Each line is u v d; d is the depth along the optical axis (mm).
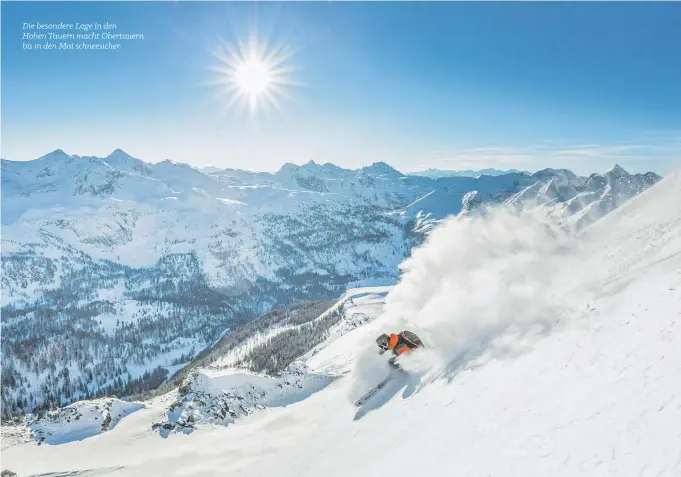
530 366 6711
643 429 3939
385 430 8828
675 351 4734
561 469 4129
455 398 7539
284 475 11000
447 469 5465
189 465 16969
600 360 5582
